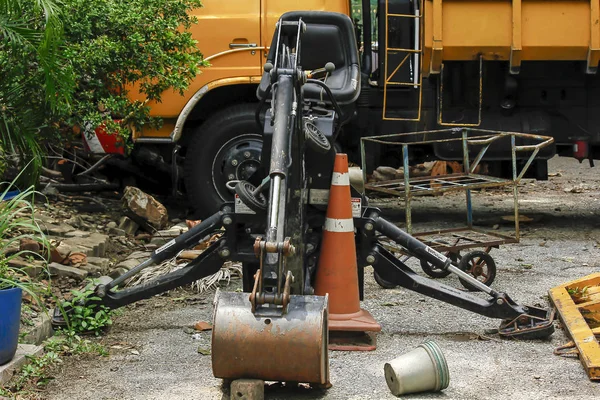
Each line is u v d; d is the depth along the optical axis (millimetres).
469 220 7230
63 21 6309
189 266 5090
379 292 6172
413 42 8430
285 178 3977
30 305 5164
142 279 6281
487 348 4793
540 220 9531
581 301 5734
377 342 4895
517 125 8578
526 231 8820
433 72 8250
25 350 4418
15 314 4195
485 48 8133
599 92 8594
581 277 6641
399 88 8523
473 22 8102
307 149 4875
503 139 8531
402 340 4945
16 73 5777
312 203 5004
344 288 4820
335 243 4848
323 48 6145
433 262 5023
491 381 4246
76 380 4250
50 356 4422
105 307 5090
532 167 9023
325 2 8344
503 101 8539
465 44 8109
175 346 4840
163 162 9383
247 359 3770
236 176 8359
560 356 4645
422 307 5723
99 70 6875
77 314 5016
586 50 8148
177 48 7512
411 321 5359
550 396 4035
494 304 4977
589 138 8656
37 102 6055
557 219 9648
